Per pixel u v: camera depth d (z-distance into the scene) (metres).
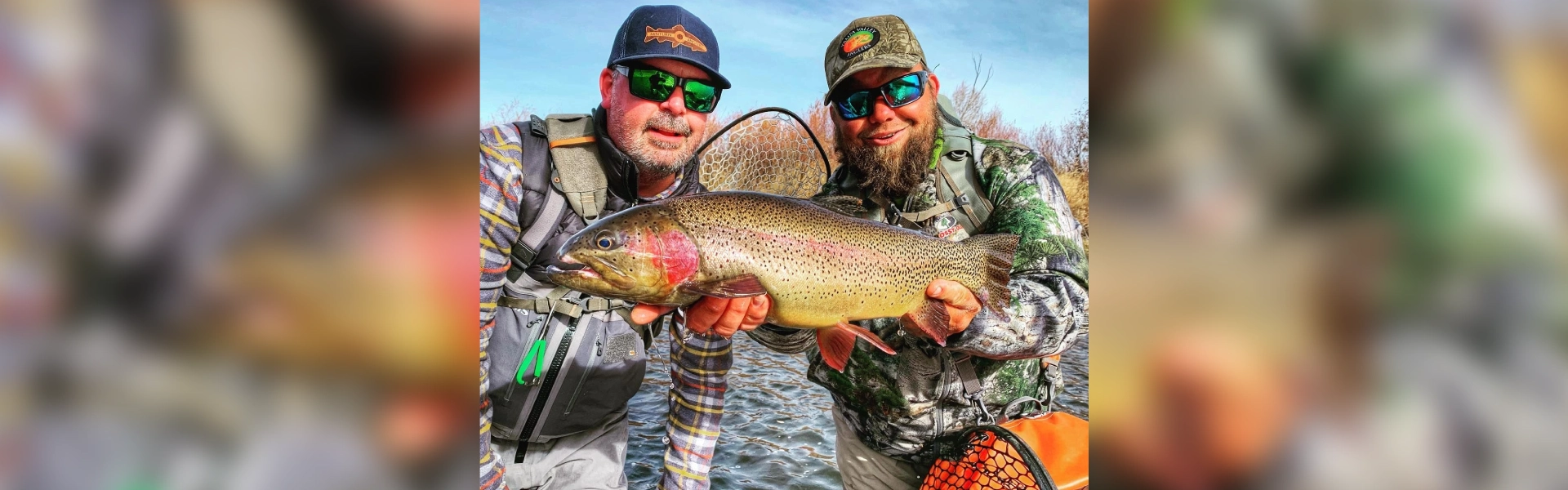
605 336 0.84
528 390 0.82
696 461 0.90
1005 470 0.81
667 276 0.60
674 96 0.81
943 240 0.75
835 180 1.07
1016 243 0.80
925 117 0.94
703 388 0.90
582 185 0.77
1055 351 0.85
